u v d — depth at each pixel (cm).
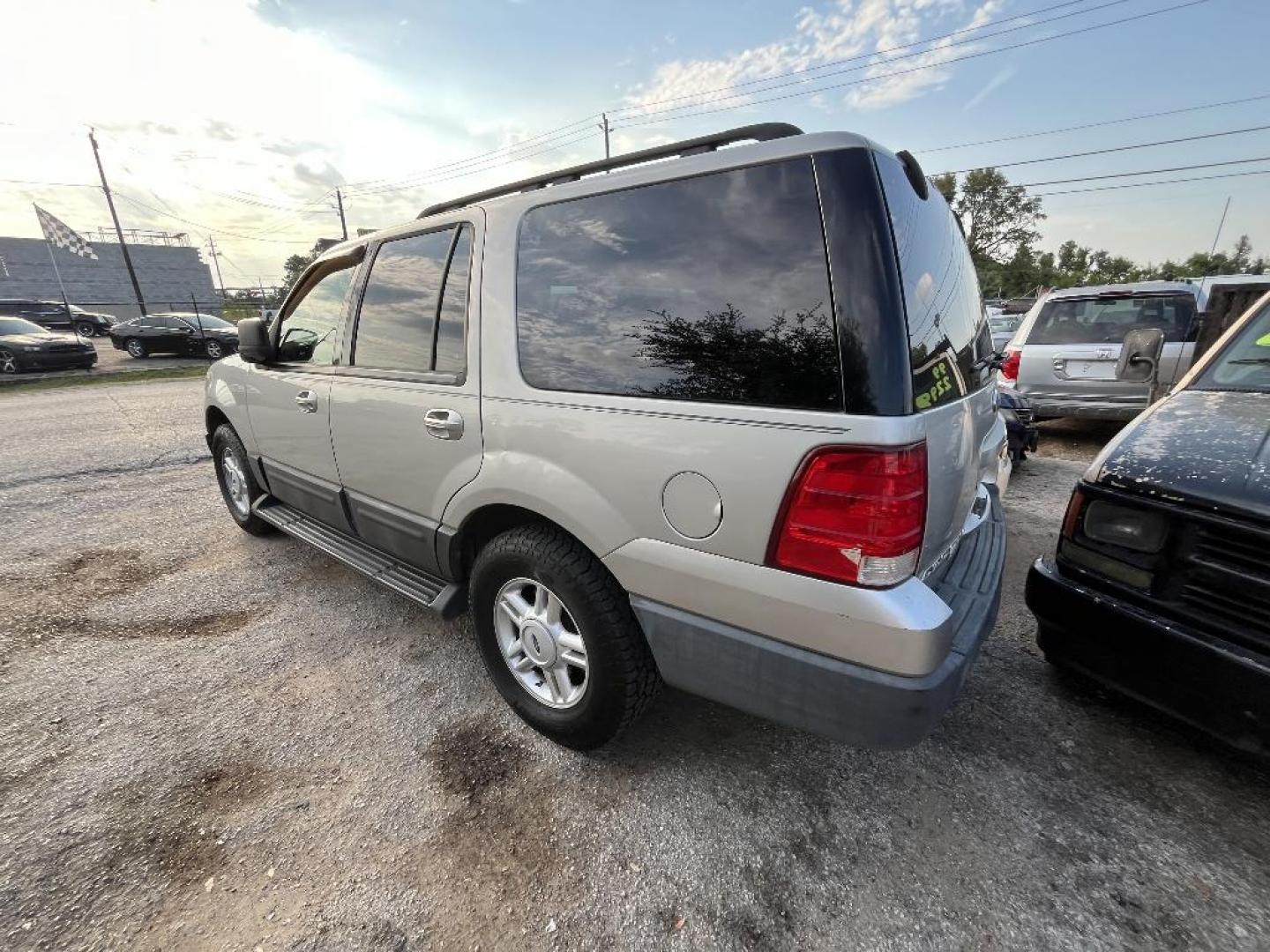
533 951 151
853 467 138
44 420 894
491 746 221
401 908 162
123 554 396
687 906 161
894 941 151
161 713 241
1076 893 162
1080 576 204
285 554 394
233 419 368
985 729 222
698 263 163
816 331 144
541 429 192
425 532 243
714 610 165
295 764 213
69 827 188
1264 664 162
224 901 165
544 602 210
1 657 281
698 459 159
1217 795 192
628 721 198
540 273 197
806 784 200
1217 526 171
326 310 292
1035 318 634
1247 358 262
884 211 141
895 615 140
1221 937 150
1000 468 270
